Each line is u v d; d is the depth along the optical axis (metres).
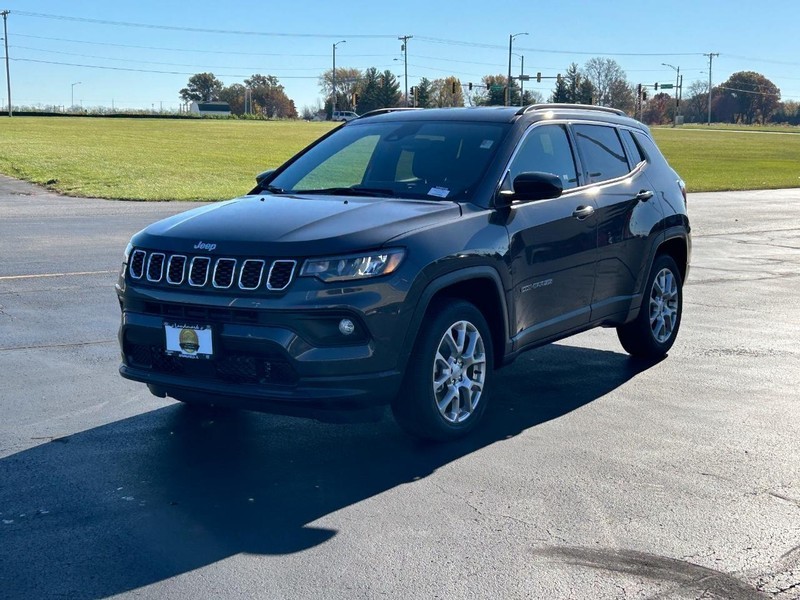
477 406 5.55
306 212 5.16
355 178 6.08
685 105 187.38
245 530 4.15
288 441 5.42
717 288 11.32
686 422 5.86
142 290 5.01
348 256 4.73
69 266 11.79
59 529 4.13
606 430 5.68
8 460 5.01
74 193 24.00
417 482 4.77
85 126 70.12
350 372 4.71
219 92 198.00
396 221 5.05
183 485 4.69
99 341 7.80
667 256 7.50
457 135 6.12
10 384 6.49
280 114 199.12
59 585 3.61
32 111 102.50
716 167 46.97
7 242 14.12
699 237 17.20
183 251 4.91
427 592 3.58
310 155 6.56
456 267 5.16
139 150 44.00
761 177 39.31
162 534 4.09
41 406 6.00
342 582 3.65
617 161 7.02
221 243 4.84
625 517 4.34
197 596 3.53
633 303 7.04
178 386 4.92
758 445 5.43
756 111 184.25
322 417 4.83
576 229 6.23
